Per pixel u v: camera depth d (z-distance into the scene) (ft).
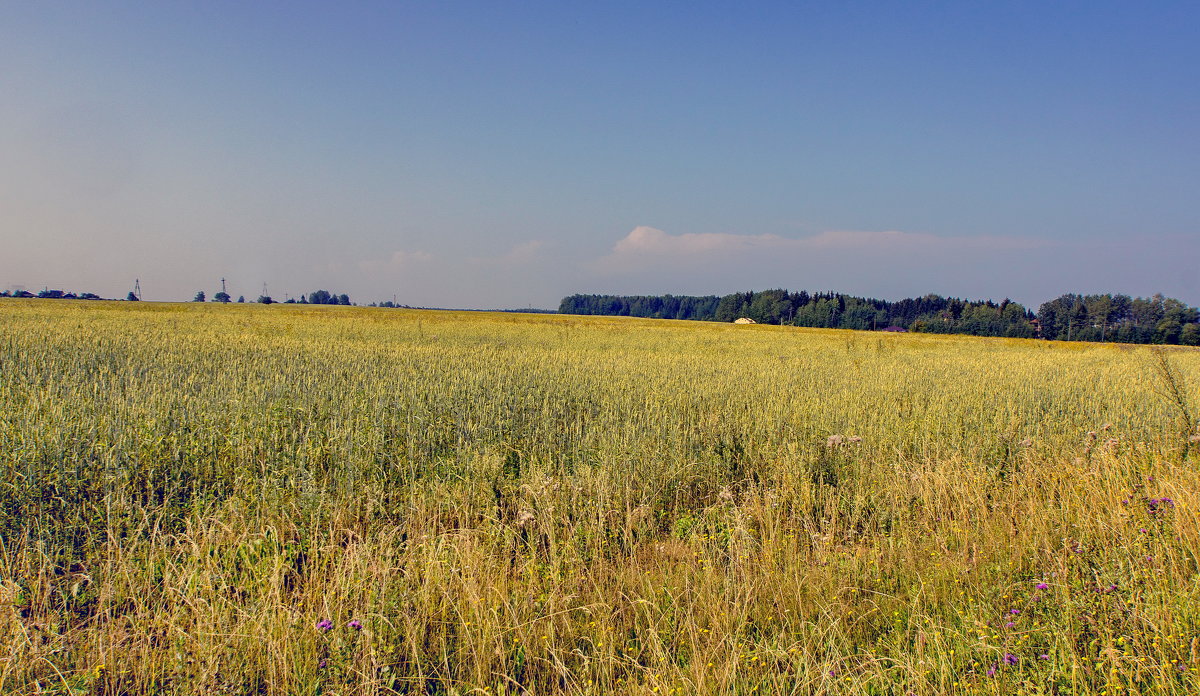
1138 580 11.75
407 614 10.96
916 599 11.39
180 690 9.55
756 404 30.35
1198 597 10.73
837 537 16.31
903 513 17.10
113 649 10.21
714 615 11.54
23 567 12.87
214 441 20.52
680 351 77.82
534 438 23.11
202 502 15.72
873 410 28.81
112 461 17.29
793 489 18.76
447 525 16.40
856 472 20.53
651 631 10.64
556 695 9.83
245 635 10.25
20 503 15.16
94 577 12.85
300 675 9.77
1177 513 13.51
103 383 28.55
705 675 9.55
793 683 9.84
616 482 18.83
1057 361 71.31
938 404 29.94
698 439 24.02
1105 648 9.25
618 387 34.83
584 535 15.52
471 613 11.27
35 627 10.66
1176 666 9.25
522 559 14.02
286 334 79.46
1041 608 11.56
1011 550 14.08
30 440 17.80
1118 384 41.50
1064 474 18.63
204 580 11.79
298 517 15.76
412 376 36.70
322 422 23.71
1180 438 22.17
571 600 12.16
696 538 15.40
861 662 10.28
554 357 53.98
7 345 43.19
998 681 9.48
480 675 9.87
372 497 16.75
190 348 48.83
